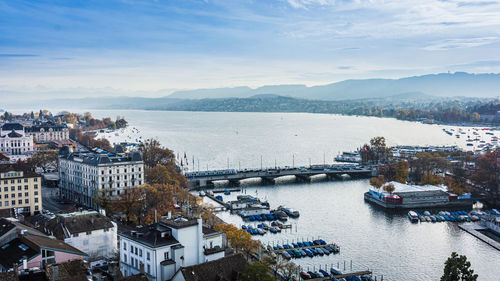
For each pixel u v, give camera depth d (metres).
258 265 122.56
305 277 192.50
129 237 147.88
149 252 137.75
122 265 152.75
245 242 199.75
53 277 114.75
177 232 141.50
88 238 177.12
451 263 157.38
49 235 172.00
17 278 110.81
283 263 193.38
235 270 129.12
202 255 148.25
